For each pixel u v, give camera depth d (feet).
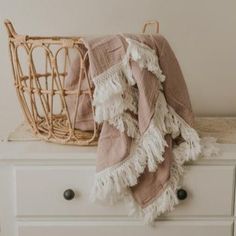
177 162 3.15
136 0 4.42
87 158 3.17
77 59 3.28
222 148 3.28
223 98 4.64
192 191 3.24
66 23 4.45
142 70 3.02
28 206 3.26
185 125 3.24
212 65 4.58
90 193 3.24
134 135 3.10
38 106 4.49
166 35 4.51
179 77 3.31
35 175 3.20
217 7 4.45
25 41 3.20
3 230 3.34
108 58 2.99
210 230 3.33
